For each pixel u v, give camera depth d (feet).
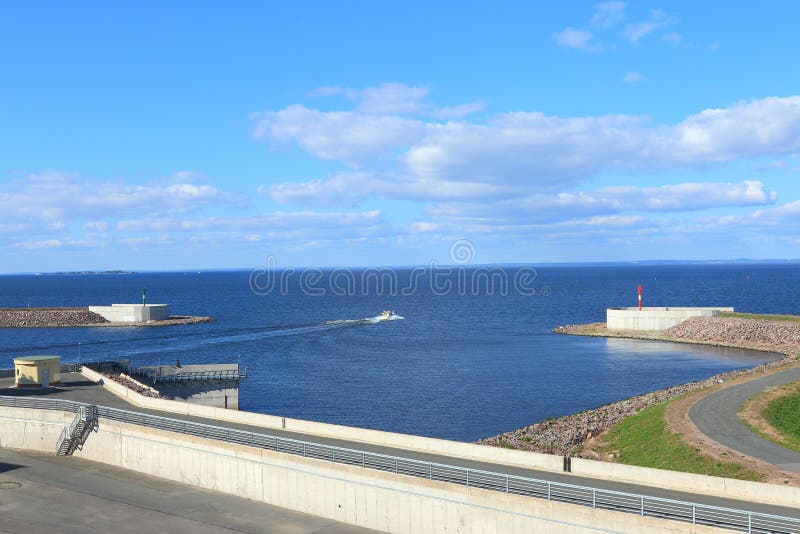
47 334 524.11
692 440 143.64
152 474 147.64
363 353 407.44
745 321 410.31
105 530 117.39
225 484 136.26
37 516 123.85
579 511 97.14
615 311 478.18
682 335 430.20
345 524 120.06
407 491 112.98
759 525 90.58
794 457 129.80
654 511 96.43
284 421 151.53
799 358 254.06
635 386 288.71
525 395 274.57
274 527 118.73
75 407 168.14
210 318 633.20
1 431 170.50
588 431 182.50
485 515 105.19
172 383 247.09
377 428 224.94
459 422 231.91
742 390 190.19
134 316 597.52
